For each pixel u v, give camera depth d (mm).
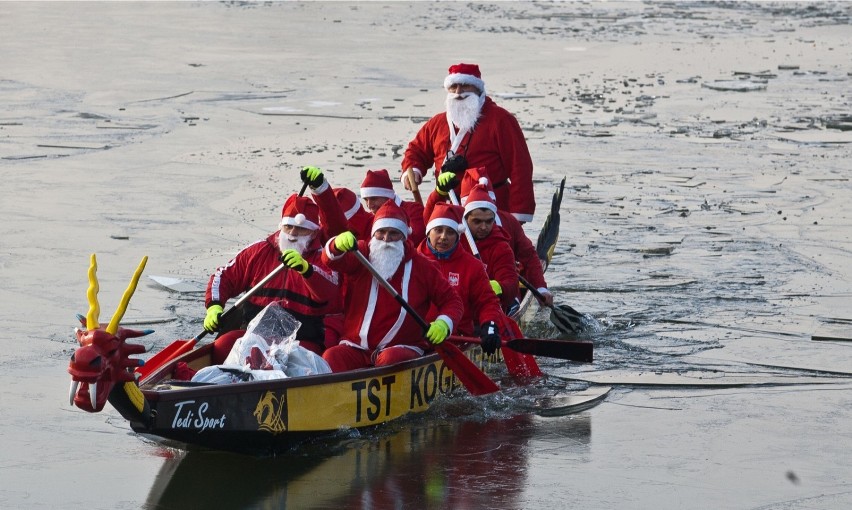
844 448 30188
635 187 64500
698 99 95750
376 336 32469
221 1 169500
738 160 72312
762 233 54469
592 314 42188
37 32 130625
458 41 130375
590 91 98625
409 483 27562
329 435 30266
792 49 130375
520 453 29672
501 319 34156
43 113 84250
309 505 26266
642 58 120312
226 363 30859
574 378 35719
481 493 27031
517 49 125125
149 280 45188
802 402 33656
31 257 48000
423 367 32594
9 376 34688
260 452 29047
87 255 48531
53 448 29578
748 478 28172
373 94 95000
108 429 30984
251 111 87062
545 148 75000
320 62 112188
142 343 37656
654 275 47281
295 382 29031
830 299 43969
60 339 38156
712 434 31156
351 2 172500
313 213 32469
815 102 95062
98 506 26109
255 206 58000
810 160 72438
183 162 68875
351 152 72250
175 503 26312
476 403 33406
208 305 32844
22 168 66438
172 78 101375
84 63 108812
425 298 32781
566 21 154875
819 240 53125
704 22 157375
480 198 37969
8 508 25953
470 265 34312
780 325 40844
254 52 118625
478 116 44781
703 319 41594
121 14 151500
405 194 61906
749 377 35719
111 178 64250
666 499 26859
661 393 34438
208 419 27375
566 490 27266
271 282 33062
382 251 32188
